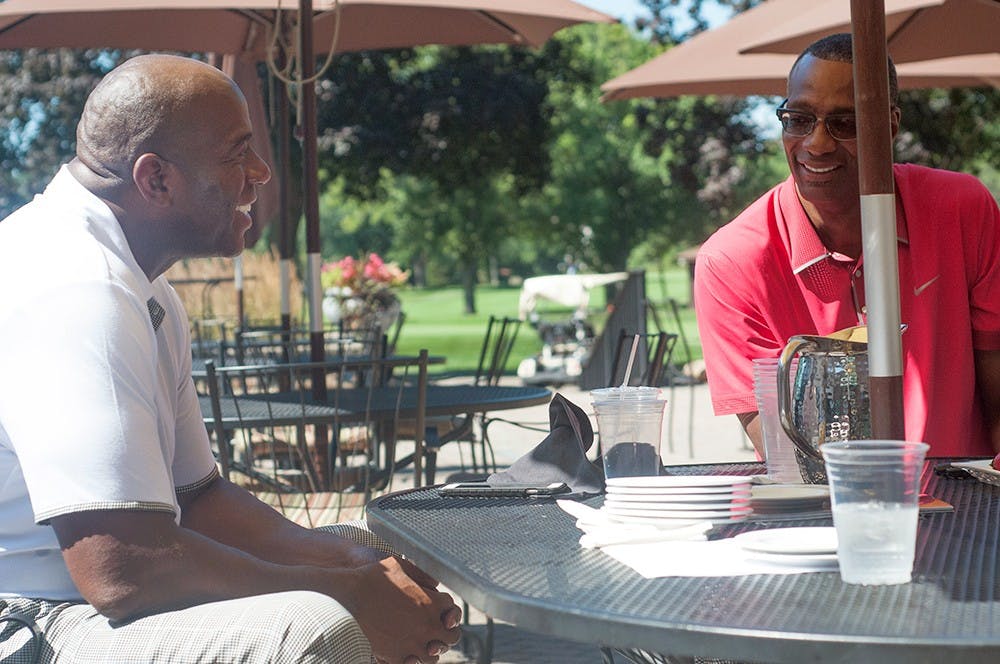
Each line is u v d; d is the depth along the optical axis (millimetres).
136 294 2070
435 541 1742
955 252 2812
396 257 61625
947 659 1123
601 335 14008
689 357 9414
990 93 19516
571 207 43312
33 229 2090
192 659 1888
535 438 10227
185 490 2590
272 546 2562
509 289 79562
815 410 2025
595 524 1784
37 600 2107
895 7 5195
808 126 2678
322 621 1876
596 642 1292
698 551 1604
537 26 6621
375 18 6953
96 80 21812
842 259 2793
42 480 1913
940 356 2824
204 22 6824
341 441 5285
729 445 9367
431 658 2240
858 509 1387
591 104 42969
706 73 7215
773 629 1199
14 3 6047
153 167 2221
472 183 22766
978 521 1747
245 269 13414
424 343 34625
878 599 1317
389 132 20734
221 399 4855
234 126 2285
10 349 1956
